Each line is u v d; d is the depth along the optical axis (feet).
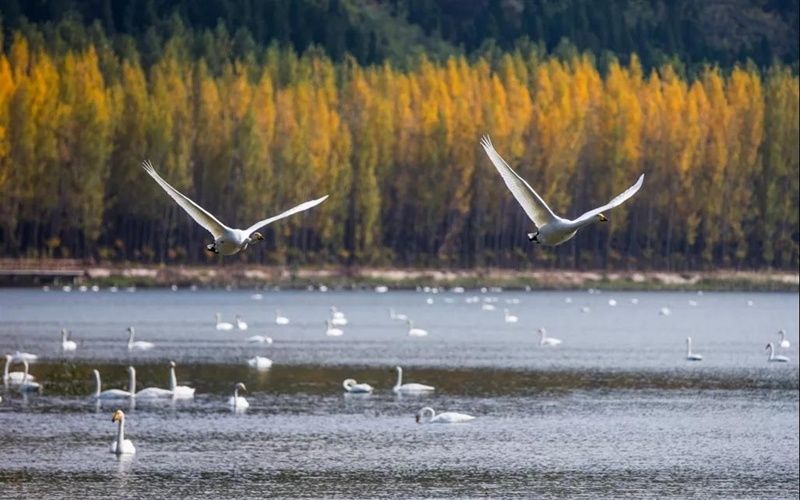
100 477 161.99
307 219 572.10
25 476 161.58
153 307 457.68
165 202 549.13
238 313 440.86
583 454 181.88
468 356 306.35
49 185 525.34
